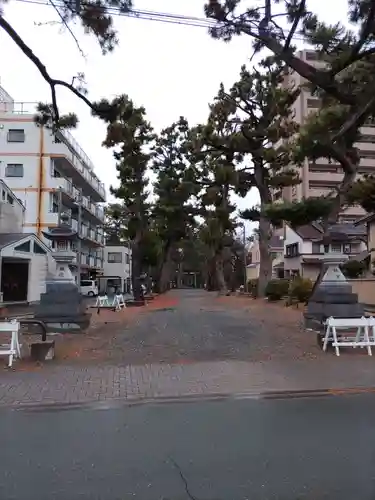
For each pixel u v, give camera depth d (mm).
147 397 7270
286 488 3969
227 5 11383
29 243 30609
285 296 28297
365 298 22781
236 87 29906
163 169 40531
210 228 39719
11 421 6086
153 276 57094
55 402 7004
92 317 20266
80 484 4102
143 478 4211
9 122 42844
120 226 68438
